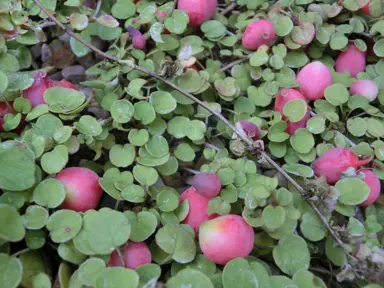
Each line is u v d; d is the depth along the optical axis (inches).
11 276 4.5
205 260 5.3
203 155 6.7
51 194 5.2
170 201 5.7
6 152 5.2
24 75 6.3
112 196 5.5
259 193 5.5
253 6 8.1
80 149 6.5
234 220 5.2
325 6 8.0
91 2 8.0
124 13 7.7
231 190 5.8
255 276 4.9
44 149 5.7
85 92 7.2
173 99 6.4
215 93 7.2
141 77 7.0
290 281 5.0
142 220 5.4
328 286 5.7
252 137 6.4
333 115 6.7
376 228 5.8
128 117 6.1
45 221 5.0
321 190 5.6
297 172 6.0
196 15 7.6
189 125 6.5
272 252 5.6
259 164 6.6
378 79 7.3
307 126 6.5
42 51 7.6
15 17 6.9
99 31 7.5
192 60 6.9
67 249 5.0
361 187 5.8
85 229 5.1
